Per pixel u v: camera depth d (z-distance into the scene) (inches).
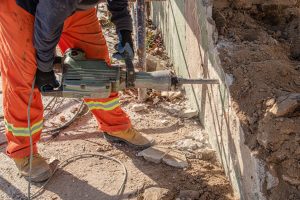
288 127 103.2
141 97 171.6
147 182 132.0
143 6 148.8
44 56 106.3
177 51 186.2
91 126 159.8
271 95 111.3
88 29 125.0
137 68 160.2
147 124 160.6
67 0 92.7
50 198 129.2
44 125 160.9
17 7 106.1
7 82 119.6
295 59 135.0
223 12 139.1
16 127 126.8
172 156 140.3
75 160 142.7
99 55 129.6
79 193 130.1
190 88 167.6
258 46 130.0
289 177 101.4
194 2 148.3
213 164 139.3
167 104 172.1
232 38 132.9
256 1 141.3
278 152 102.9
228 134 124.3
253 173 106.3
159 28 228.2
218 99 130.3
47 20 96.5
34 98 124.6
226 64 123.3
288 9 142.8
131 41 120.3
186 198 125.1
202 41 142.1
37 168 133.6
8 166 141.5
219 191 127.0
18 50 111.8
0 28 112.0
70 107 170.7
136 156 143.8
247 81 116.9
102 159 142.9
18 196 130.7
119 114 143.2
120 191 129.5
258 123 108.4
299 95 107.0
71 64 114.7
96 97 115.8
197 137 150.9
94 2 102.7
